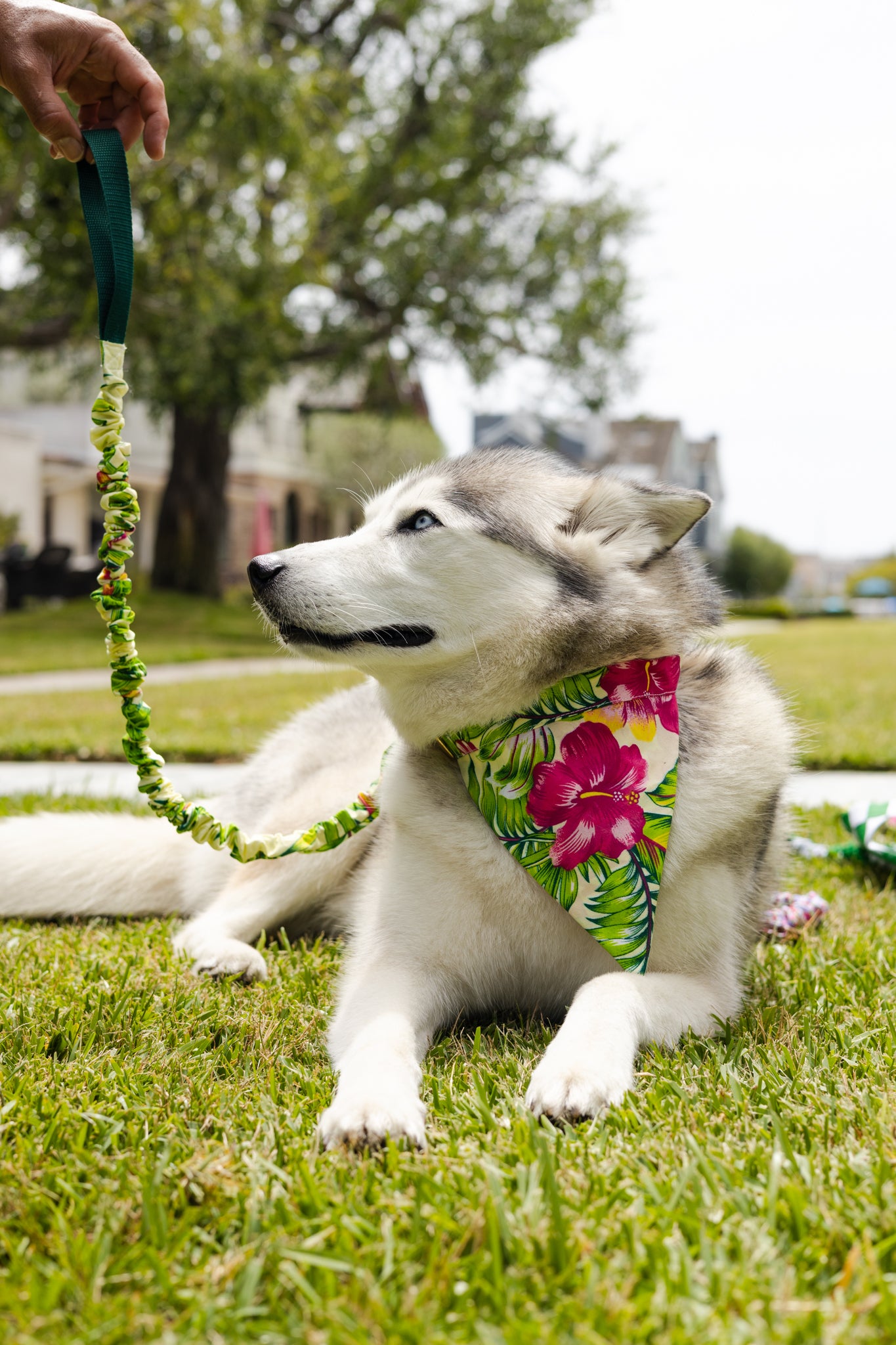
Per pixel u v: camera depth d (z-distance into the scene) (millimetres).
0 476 29469
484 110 20500
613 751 2350
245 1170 1651
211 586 23578
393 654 2441
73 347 20281
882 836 4457
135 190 13992
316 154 15586
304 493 42844
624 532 2520
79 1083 2000
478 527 2428
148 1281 1384
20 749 6586
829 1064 2090
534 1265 1393
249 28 14789
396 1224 1492
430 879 2439
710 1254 1383
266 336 17766
